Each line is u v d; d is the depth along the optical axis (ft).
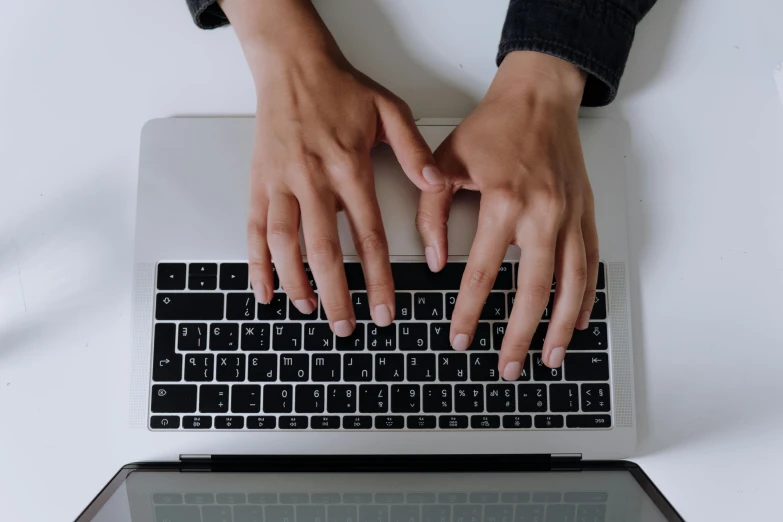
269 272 1.72
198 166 1.82
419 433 1.73
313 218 1.65
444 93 1.90
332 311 1.66
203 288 1.77
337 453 1.72
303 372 1.74
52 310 1.83
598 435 1.74
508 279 1.77
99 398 1.80
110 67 1.90
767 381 1.80
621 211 1.81
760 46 1.92
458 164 1.73
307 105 1.71
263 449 1.73
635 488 1.62
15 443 1.78
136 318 1.76
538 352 1.75
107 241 1.86
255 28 1.78
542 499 1.62
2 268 1.84
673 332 1.82
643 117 1.90
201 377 1.74
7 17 1.92
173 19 1.92
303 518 1.57
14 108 1.90
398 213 1.80
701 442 1.78
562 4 1.76
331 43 1.80
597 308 1.77
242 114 1.89
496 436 1.73
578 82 1.79
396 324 1.75
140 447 1.73
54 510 1.76
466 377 1.74
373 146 1.81
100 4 1.92
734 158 1.88
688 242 1.85
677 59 1.92
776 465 1.76
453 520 1.57
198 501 1.60
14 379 1.80
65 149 1.89
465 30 1.91
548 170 1.69
